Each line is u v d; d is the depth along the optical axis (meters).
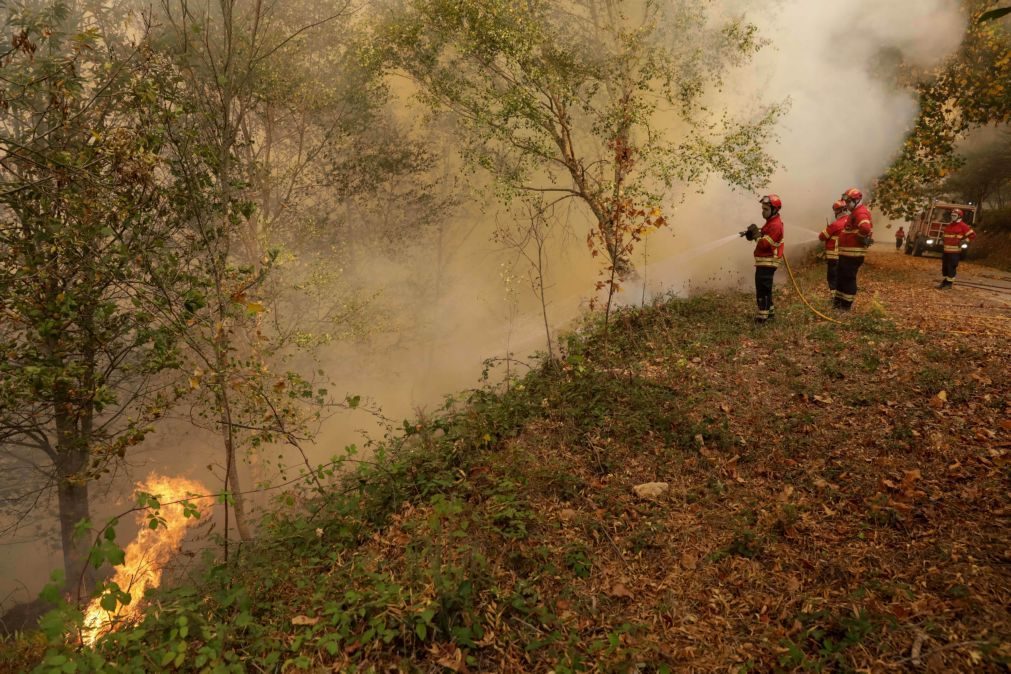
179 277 8.32
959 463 4.75
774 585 3.82
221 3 9.08
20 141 8.67
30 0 12.23
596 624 3.69
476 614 3.74
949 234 11.83
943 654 3.09
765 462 5.21
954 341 7.57
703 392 6.63
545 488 5.13
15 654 4.04
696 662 3.32
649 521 4.59
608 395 6.67
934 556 3.83
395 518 5.01
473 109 12.73
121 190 8.20
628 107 12.12
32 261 8.61
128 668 3.41
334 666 3.47
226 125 8.70
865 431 5.48
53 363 9.26
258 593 4.27
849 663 3.15
